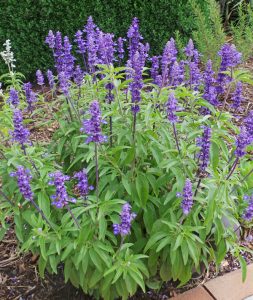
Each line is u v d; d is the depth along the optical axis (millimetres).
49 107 916
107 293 748
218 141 705
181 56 1502
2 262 926
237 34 1593
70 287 844
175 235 695
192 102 813
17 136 683
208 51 1536
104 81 779
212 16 1598
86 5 1533
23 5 1524
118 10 1564
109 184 749
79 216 732
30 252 941
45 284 866
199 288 839
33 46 1596
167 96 739
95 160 698
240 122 1328
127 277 695
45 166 730
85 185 661
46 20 1548
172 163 683
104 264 699
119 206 690
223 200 695
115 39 1602
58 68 925
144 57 854
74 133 858
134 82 686
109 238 771
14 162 722
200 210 725
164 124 750
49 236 680
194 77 934
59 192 617
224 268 893
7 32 1564
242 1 1934
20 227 716
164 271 768
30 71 1635
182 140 744
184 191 627
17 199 724
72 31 1568
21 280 883
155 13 1575
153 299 832
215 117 778
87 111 812
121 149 734
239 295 820
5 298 849
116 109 741
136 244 769
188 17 1608
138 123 739
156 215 775
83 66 1620
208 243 812
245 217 738
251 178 870
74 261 689
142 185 720
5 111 841
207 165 695
